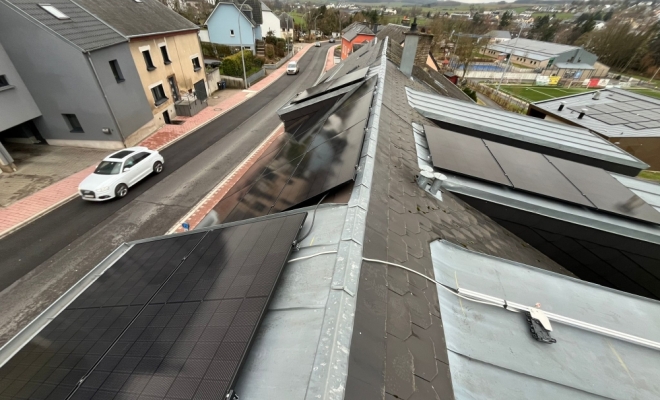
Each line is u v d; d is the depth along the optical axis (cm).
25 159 1789
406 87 1248
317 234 414
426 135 784
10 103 1658
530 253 614
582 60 7062
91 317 427
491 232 593
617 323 393
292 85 4000
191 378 285
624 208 602
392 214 454
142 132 2198
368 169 511
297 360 273
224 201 789
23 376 367
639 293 657
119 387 308
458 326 347
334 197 483
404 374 269
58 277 1070
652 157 2419
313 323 296
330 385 238
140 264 509
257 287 351
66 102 1806
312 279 346
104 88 1805
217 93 3519
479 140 808
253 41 5078
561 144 962
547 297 416
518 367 320
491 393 289
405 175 586
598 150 961
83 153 1905
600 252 632
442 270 414
